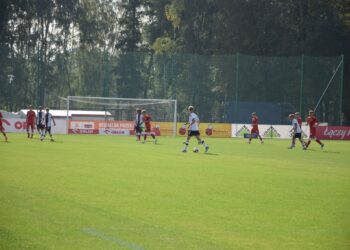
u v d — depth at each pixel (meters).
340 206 18.39
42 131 54.84
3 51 78.69
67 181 22.75
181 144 54.75
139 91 81.12
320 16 106.38
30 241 12.79
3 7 104.69
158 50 115.62
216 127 79.69
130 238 13.24
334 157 42.25
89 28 124.44
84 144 49.88
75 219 15.18
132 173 26.55
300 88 84.69
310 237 13.84
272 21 104.06
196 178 25.27
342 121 91.94
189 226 14.72
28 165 28.94
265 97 84.06
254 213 16.81
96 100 79.69
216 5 108.75
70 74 82.12
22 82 79.50
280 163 35.34
